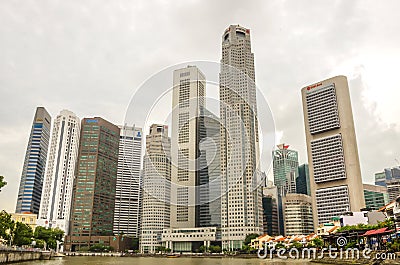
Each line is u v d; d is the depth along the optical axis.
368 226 100.50
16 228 112.06
